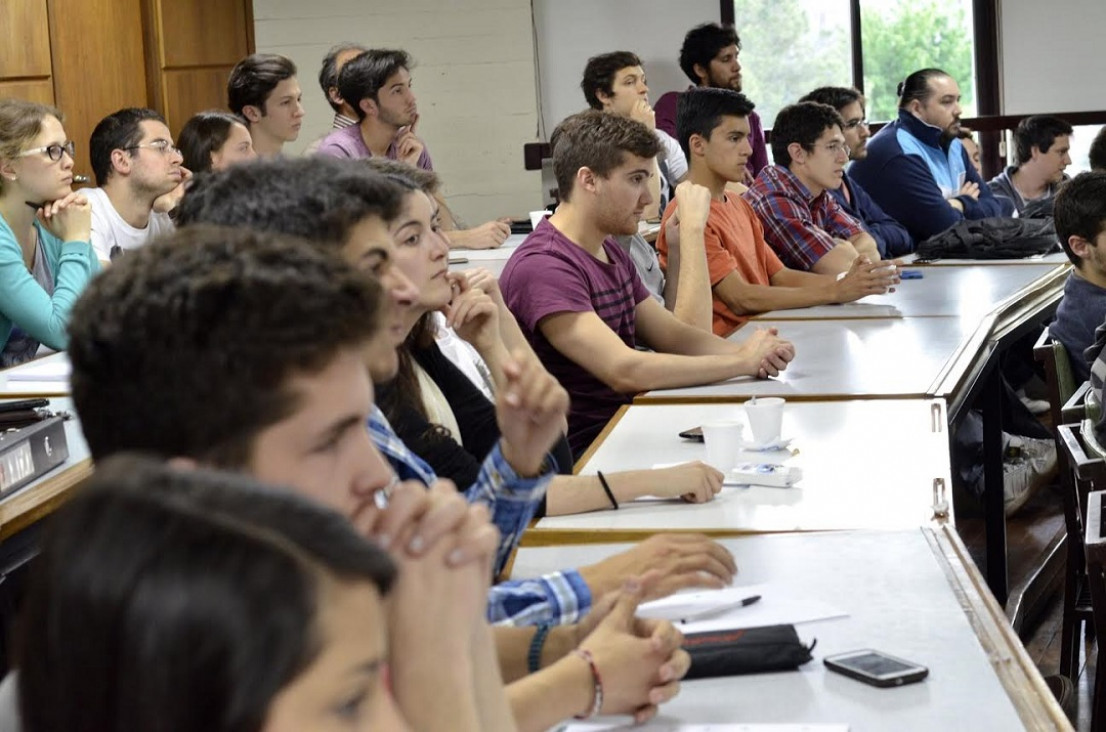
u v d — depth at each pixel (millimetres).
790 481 2203
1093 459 2596
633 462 2418
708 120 4340
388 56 5434
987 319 3787
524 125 8523
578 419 3223
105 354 881
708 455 2270
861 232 5195
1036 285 4457
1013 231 5328
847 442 2484
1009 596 3740
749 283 4363
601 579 1604
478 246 5332
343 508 916
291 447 888
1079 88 8453
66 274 3750
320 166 1613
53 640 479
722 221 4352
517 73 8484
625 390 3084
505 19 8445
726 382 3096
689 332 3492
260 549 481
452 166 8578
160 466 511
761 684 1428
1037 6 8445
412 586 847
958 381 3004
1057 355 3184
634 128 3213
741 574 1769
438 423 2076
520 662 1464
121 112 4312
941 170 6367
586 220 3275
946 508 2043
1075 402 3035
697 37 7539
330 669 494
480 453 2246
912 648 1503
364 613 510
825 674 1444
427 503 868
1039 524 4469
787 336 3688
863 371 3127
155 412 872
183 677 461
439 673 846
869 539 1902
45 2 6805
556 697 1300
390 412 1937
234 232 938
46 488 2240
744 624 1570
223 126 4656
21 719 505
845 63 8664
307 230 1559
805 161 4953
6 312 3672
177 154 4367
